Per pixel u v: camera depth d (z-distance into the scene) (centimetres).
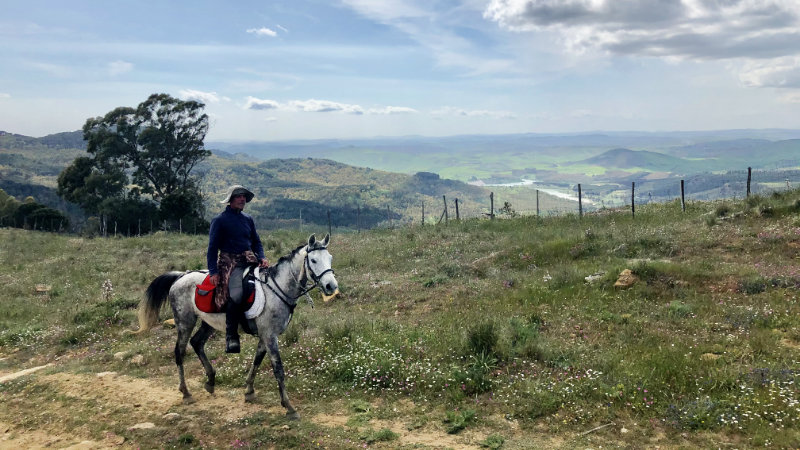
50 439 695
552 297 1184
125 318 1345
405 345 912
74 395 839
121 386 866
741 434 557
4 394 874
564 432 602
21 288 1800
